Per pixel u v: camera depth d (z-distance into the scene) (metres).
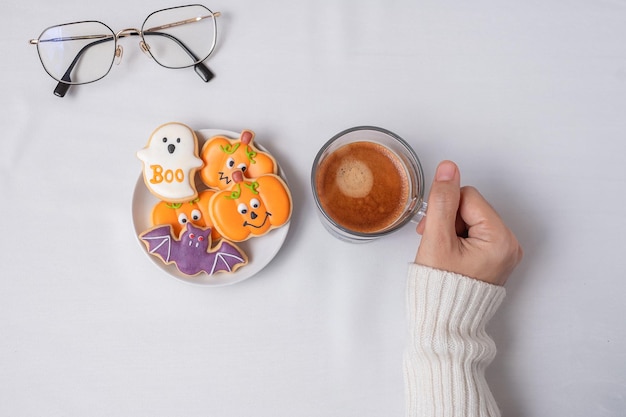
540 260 0.49
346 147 0.46
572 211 0.50
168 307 0.47
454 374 0.43
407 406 0.44
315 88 0.50
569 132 0.51
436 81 0.50
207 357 0.46
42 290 0.46
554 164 0.50
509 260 0.44
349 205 0.45
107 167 0.48
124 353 0.46
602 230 0.50
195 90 0.49
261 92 0.49
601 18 0.52
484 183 0.50
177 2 0.50
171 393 0.46
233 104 0.49
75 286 0.46
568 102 0.51
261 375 0.46
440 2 0.51
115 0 0.49
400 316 0.48
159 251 0.45
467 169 0.50
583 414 0.48
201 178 0.47
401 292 0.48
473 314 0.44
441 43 0.51
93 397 0.45
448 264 0.43
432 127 0.50
